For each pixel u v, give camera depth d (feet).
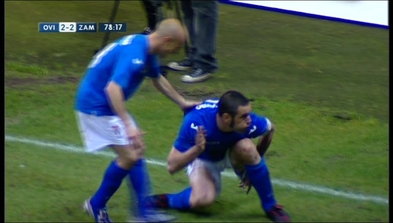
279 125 63.62
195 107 44.65
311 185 51.88
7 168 51.88
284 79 76.69
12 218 44.16
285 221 44.19
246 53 84.89
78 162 53.98
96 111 41.45
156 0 76.38
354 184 52.54
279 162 55.88
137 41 41.06
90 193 48.42
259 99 69.62
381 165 56.08
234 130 42.78
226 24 95.86
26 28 89.45
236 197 48.60
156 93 69.97
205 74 74.43
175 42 41.16
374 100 71.51
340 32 95.30
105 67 41.39
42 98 67.10
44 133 59.47
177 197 45.44
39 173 51.37
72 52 81.87
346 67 81.76
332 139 61.31
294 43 89.66
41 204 46.39
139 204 43.27
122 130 41.55
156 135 60.13
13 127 60.23
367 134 62.64
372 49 88.89
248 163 43.70
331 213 47.16
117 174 42.22
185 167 47.34
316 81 76.59
